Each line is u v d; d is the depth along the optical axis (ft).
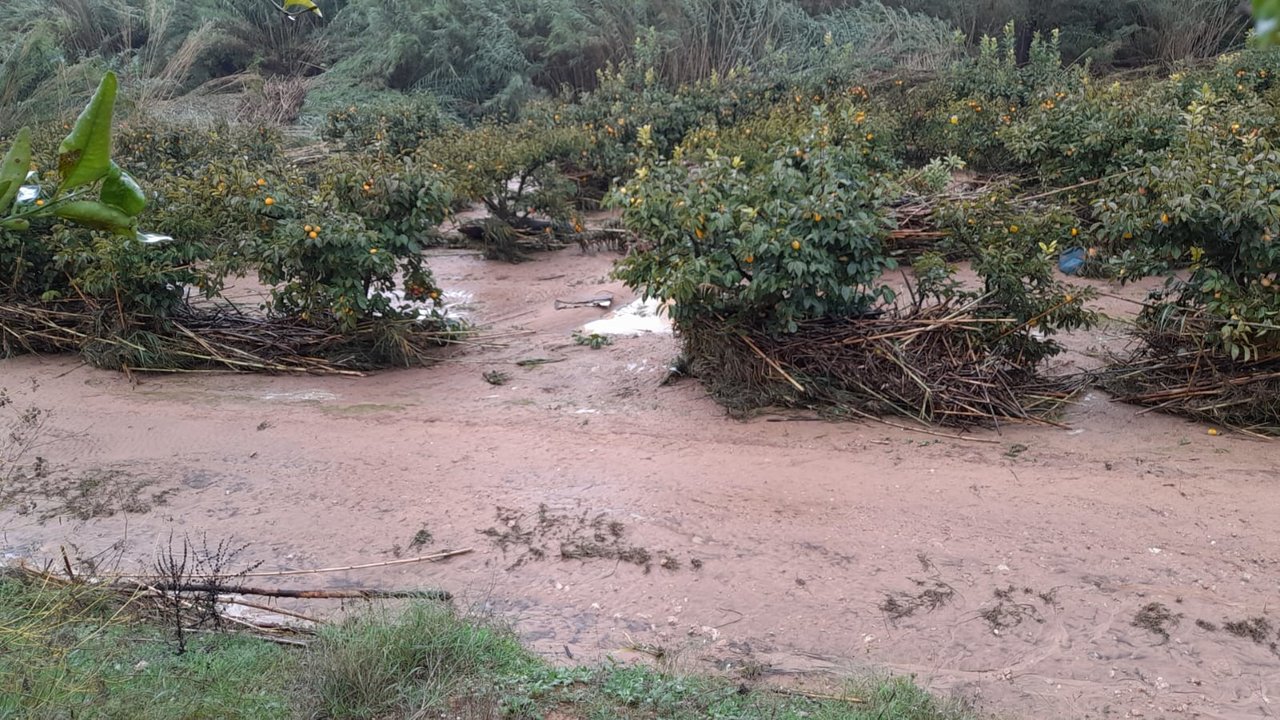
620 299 30.89
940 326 21.03
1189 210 18.65
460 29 58.90
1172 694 12.43
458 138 40.32
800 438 19.94
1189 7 54.13
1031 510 16.69
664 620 14.39
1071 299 20.70
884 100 43.83
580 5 59.77
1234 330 18.72
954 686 12.70
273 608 14.25
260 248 24.67
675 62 56.70
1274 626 13.55
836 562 15.57
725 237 21.17
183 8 64.64
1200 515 16.24
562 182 37.99
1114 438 19.34
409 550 16.38
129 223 4.92
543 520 17.16
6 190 4.72
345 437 20.90
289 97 59.26
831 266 20.49
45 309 26.84
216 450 20.47
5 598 13.29
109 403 23.27
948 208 23.22
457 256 37.50
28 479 19.29
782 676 12.92
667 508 17.35
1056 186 32.07
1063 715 12.08
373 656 11.98
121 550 16.43
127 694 11.19
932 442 19.53
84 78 54.70
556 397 23.04
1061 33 56.13
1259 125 28.84
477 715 11.30
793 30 58.75
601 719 11.50
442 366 25.73
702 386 22.93
